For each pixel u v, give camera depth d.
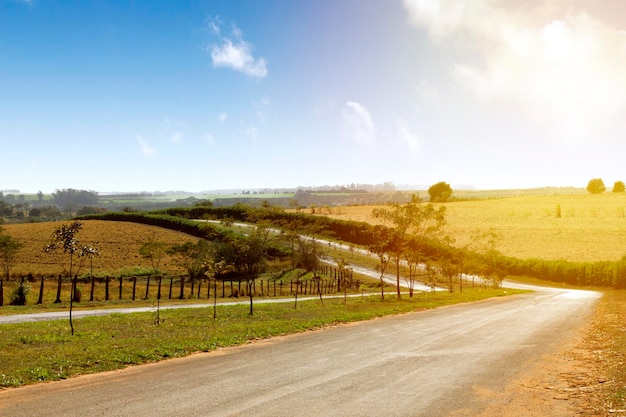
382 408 9.86
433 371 13.38
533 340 19.52
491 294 53.41
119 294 47.31
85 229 114.69
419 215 46.97
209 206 154.00
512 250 99.00
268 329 21.34
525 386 11.88
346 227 113.81
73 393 10.75
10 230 108.75
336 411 9.62
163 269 77.88
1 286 37.62
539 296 53.03
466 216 136.62
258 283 66.19
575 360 15.26
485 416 9.48
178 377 12.38
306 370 13.32
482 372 13.35
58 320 25.84
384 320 26.61
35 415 9.15
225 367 13.66
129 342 17.55
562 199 157.00
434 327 23.34
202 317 27.48
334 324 24.56
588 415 9.48
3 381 11.55
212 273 29.72
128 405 9.84
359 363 14.34
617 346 17.50
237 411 9.53
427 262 67.75
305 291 55.47
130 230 115.88
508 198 169.50
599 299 47.78
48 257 83.00
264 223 69.75
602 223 119.75
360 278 74.50
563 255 93.00
